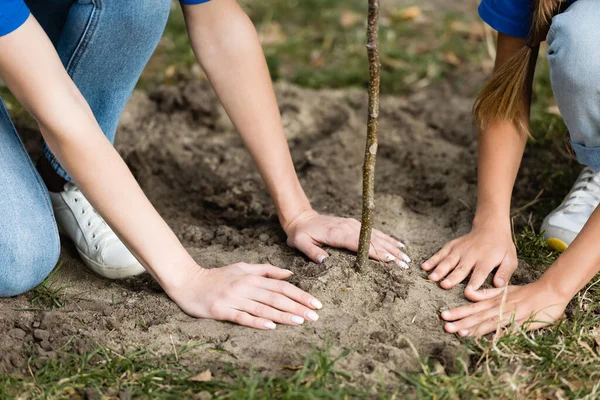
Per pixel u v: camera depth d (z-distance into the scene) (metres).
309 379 1.73
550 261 2.25
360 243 2.01
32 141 2.90
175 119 3.17
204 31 2.10
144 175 2.78
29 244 1.96
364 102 3.31
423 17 4.12
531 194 2.63
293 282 2.03
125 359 1.80
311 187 2.73
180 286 1.94
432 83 3.49
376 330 1.90
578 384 1.78
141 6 2.00
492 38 3.87
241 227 2.52
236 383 1.73
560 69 1.96
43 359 1.82
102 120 2.25
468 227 2.43
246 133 2.20
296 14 4.16
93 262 2.19
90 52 2.06
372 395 1.71
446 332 1.91
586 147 2.11
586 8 1.94
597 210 1.88
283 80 3.48
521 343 1.87
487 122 2.19
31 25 1.66
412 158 2.88
